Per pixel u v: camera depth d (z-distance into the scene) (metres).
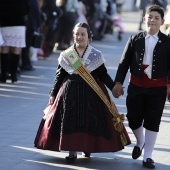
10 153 13.17
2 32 21.89
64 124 12.07
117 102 19.50
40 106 18.62
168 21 17.73
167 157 13.16
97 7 38.81
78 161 12.70
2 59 22.41
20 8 21.66
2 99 19.58
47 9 28.31
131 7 77.50
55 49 33.12
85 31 12.42
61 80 12.59
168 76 12.73
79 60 12.30
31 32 24.73
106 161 12.73
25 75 24.34
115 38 41.66
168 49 12.15
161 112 12.30
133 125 12.59
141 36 12.28
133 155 12.74
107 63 28.03
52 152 13.34
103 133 12.20
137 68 12.19
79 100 12.21
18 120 16.56
